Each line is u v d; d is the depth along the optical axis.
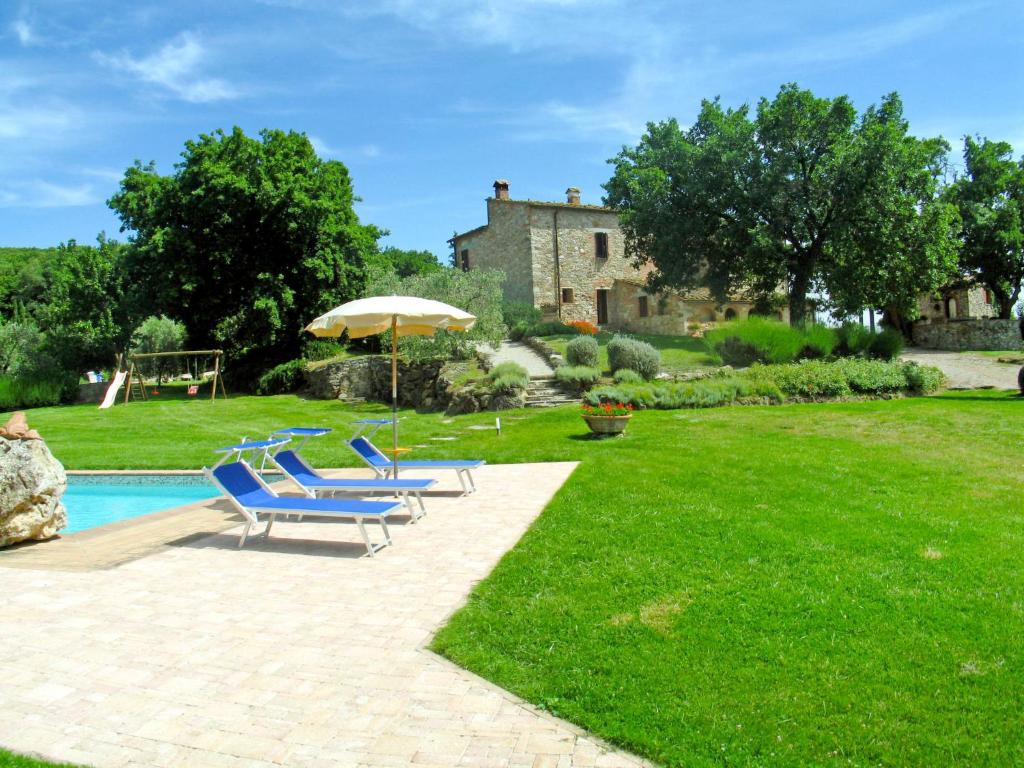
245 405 25.00
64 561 6.24
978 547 5.80
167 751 3.11
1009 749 3.10
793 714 3.40
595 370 20.20
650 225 30.08
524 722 3.36
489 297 25.34
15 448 6.91
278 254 31.44
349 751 3.11
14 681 3.81
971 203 35.28
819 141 26.66
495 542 6.50
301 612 4.82
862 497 7.59
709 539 6.15
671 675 3.78
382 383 26.55
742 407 16.45
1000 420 13.07
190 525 7.63
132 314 34.38
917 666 3.85
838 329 23.58
